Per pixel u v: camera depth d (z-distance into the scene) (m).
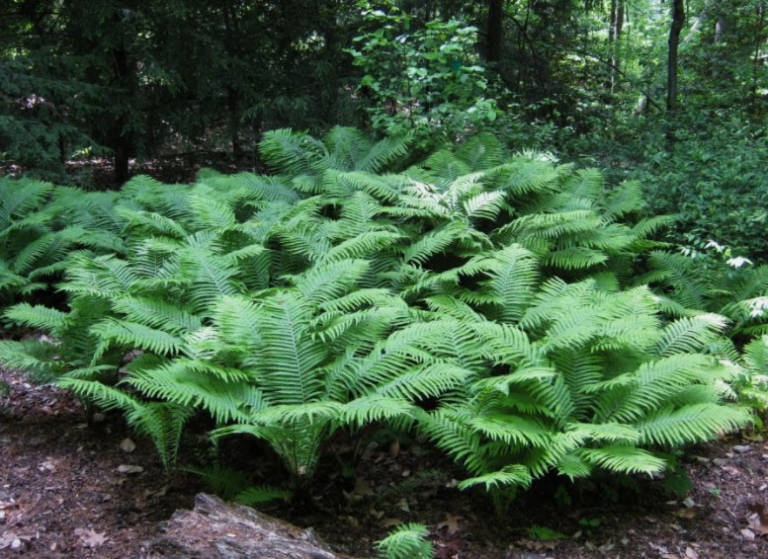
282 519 4.27
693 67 16.16
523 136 10.60
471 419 4.36
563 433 4.28
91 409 5.28
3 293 7.73
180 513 3.64
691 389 4.78
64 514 4.23
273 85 12.85
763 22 15.59
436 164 8.74
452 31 9.62
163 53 12.03
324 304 5.21
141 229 7.42
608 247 7.34
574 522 4.39
